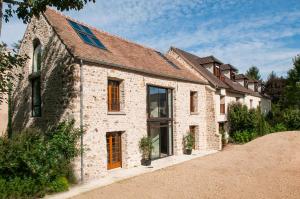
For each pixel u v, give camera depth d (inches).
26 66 542.9
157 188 386.3
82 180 425.1
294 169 486.6
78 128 428.5
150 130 598.9
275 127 1105.4
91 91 453.7
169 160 611.8
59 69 462.3
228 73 1192.8
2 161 335.9
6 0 383.9
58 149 397.7
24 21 430.6
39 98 521.7
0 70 430.9
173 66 759.1
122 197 347.9
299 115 1104.8
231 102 970.1
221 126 911.0
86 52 466.3
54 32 481.7
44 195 355.6
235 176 449.7
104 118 475.8
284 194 348.2
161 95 650.8
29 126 521.0
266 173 464.8
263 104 1441.9
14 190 332.2
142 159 560.4
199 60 991.6
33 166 349.7
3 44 421.4
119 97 528.4
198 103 779.4
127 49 638.5
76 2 400.2
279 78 1831.9
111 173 484.1
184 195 352.2
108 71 488.1
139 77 564.4
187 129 721.6
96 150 455.5
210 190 372.2
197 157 651.5
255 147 710.5
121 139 531.2
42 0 394.0
